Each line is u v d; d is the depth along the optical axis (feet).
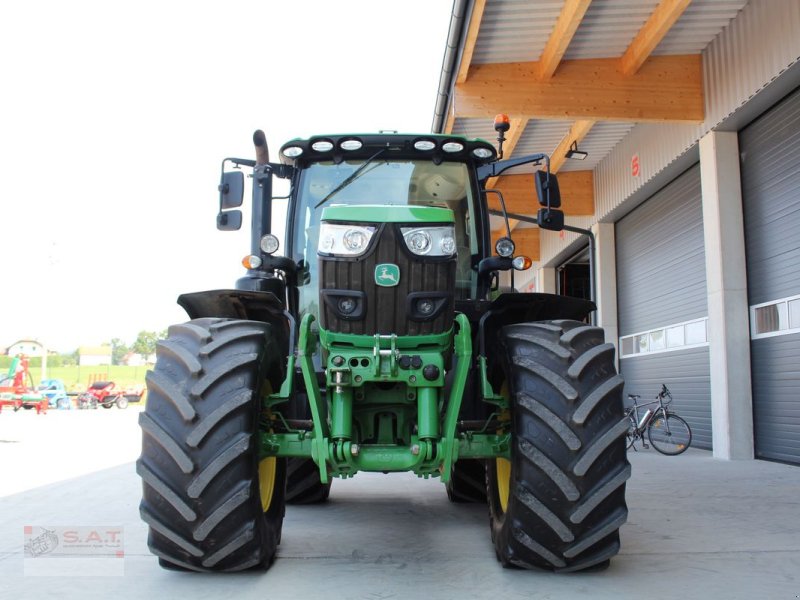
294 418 11.78
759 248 25.22
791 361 23.30
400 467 9.41
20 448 32.86
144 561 10.62
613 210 38.17
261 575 9.77
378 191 12.95
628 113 26.99
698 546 11.60
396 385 10.00
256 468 9.23
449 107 29.35
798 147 23.03
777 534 12.61
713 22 24.99
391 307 9.34
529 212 38.78
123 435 42.29
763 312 24.91
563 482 8.78
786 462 23.54
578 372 9.07
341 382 9.30
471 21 22.68
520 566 9.57
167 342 9.53
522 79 27.14
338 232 9.34
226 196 12.00
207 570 9.50
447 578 9.60
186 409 8.79
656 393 34.88
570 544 8.99
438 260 9.33
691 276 31.17
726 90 25.38
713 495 17.28
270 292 10.67
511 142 33.47
